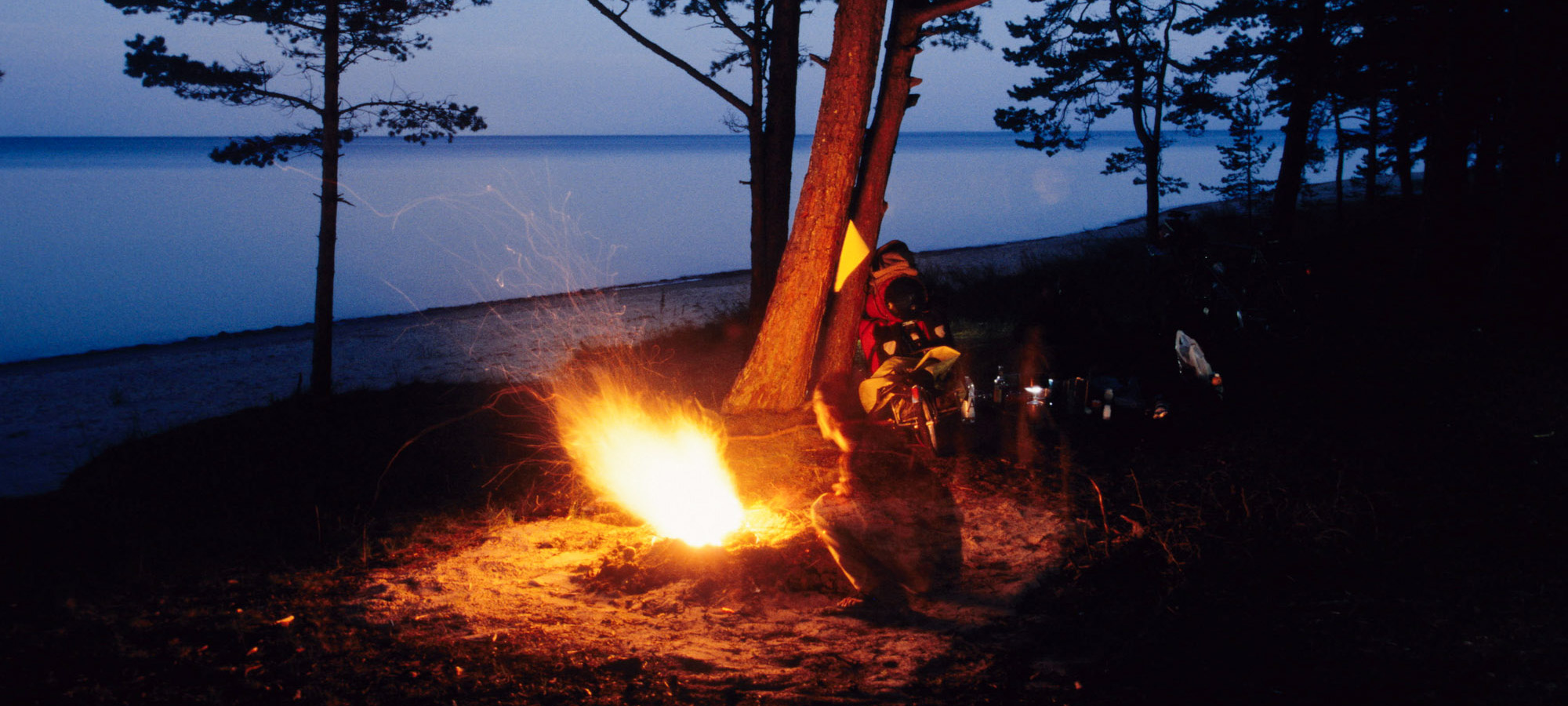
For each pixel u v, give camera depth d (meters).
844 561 4.70
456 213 61.25
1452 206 10.95
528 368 13.24
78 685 3.21
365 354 16.05
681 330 15.15
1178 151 152.12
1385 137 20.77
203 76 10.11
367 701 3.19
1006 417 7.41
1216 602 3.99
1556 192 8.62
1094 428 6.91
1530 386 6.84
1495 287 8.90
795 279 7.28
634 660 3.62
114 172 114.69
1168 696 3.21
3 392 13.53
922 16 7.01
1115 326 7.71
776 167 10.37
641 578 4.58
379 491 6.30
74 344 20.03
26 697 3.09
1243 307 8.92
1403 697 3.07
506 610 4.20
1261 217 24.23
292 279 31.73
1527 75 8.62
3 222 53.81
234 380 14.04
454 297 25.80
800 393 7.51
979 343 11.01
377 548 5.11
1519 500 4.86
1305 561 4.35
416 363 14.64
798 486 5.98
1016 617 4.06
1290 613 3.81
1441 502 4.91
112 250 40.62
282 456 7.35
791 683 3.44
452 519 5.68
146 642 3.66
